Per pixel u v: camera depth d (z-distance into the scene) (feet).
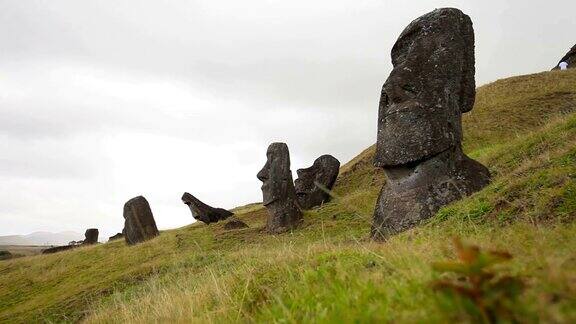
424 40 34.83
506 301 5.41
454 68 34.24
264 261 18.53
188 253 54.29
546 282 6.31
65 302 44.27
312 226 57.57
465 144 78.02
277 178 64.39
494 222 20.84
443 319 5.92
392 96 34.01
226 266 29.40
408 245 14.03
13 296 58.54
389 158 33.32
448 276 8.02
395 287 8.44
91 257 73.46
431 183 32.12
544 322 5.10
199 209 93.81
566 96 85.81
